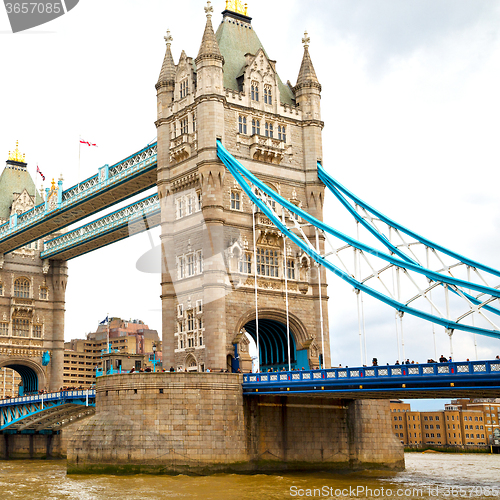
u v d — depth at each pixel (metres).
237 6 83.19
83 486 52.25
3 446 101.81
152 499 45.78
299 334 74.12
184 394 60.44
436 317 57.25
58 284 122.56
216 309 67.94
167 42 81.12
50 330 120.75
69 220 105.12
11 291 118.06
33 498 46.97
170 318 72.06
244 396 62.84
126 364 115.44
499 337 53.28
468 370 47.91
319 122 79.75
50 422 97.25
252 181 69.75
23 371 123.25
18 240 114.12
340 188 75.25
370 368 53.47
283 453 64.25
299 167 78.19
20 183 123.62
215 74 73.44
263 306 71.81
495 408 188.88
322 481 55.97
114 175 89.62
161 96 78.31
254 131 76.12
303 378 58.00
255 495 47.69
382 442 71.44
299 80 81.12
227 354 68.62
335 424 68.44
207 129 71.88
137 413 59.88
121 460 58.91
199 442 59.78
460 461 108.81
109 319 122.44
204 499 45.88
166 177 76.06
